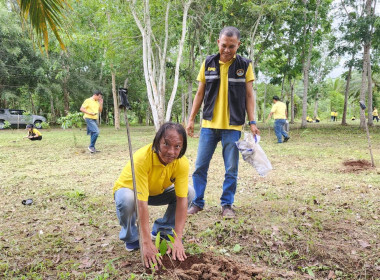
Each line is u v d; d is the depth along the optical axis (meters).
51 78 23.53
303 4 17.42
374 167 6.17
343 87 47.62
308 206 3.87
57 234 3.12
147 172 2.43
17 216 3.70
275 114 10.98
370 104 19.22
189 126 3.71
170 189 2.76
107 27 13.84
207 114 3.51
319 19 18.17
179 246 2.53
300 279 2.35
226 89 3.44
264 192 4.56
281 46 18.42
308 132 16.39
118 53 15.10
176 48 20.89
